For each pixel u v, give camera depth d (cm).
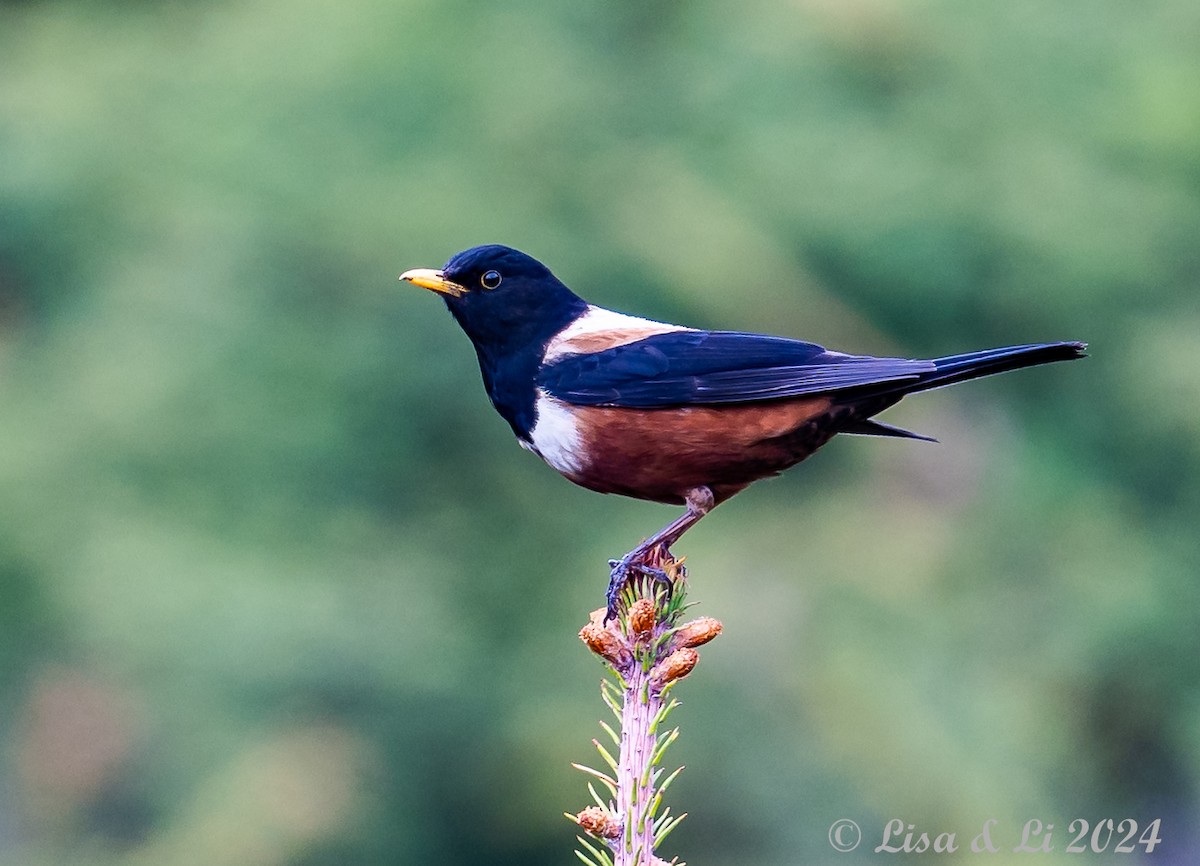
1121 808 1678
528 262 826
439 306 1574
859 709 1501
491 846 1512
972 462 1733
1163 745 1664
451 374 1569
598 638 580
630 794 568
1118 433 1770
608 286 1603
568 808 1495
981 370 760
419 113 1669
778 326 1633
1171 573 1705
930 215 1706
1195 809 1673
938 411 1769
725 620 1555
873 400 775
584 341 806
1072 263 1725
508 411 827
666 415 771
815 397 771
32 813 1481
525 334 817
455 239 1580
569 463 806
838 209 1681
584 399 781
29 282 1753
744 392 764
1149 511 1772
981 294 1738
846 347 1644
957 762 1489
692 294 1602
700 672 1523
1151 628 1655
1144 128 1795
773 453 783
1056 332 1766
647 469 788
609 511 1641
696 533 1639
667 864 566
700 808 1482
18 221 1748
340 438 1541
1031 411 1791
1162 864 1633
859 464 1738
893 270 1695
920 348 1748
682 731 1491
